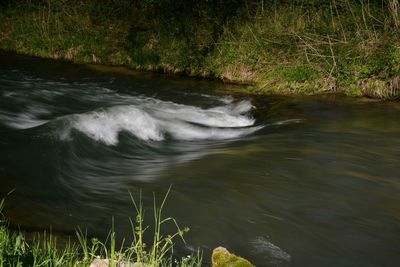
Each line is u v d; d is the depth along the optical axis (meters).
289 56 13.16
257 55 13.62
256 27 14.48
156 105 10.98
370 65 11.82
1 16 18.27
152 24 16.48
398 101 11.12
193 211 5.38
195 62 14.34
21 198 5.43
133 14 17.28
